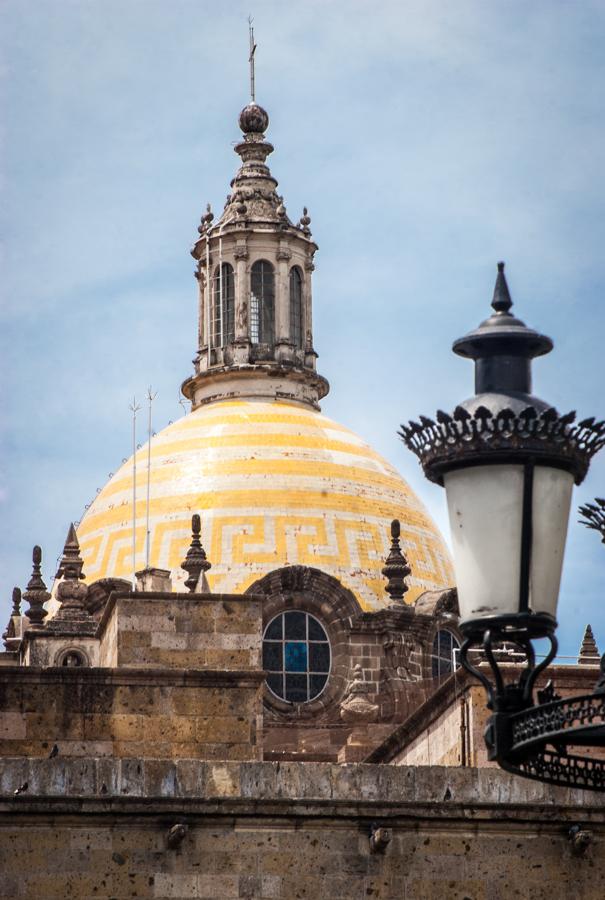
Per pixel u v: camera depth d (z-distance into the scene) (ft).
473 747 265.95
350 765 208.95
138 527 439.63
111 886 201.87
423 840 207.92
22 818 202.39
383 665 424.46
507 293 108.99
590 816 209.97
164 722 244.01
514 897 207.82
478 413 103.50
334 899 204.95
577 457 104.22
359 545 437.99
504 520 103.09
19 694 242.17
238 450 451.94
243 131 504.84
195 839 204.44
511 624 102.73
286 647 424.05
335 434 464.24
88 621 393.29
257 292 488.44
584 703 104.83
